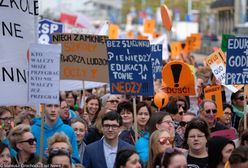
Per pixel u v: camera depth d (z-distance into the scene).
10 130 16.70
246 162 13.70
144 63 18.48
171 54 38.75
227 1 78.25
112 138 16.97
